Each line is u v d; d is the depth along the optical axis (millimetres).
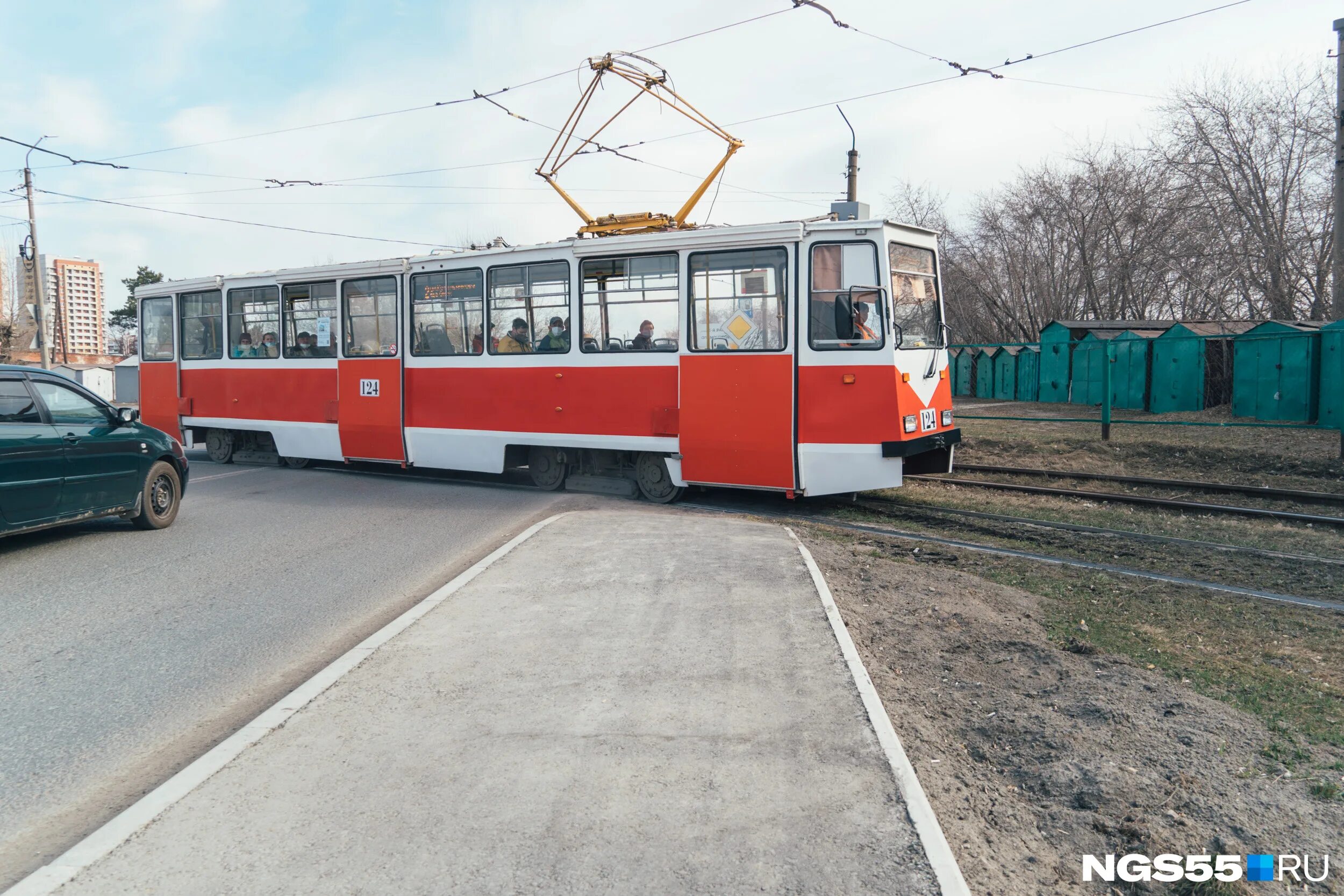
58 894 2969
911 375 10305
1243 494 11719
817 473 10227
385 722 4336
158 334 17078
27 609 6668
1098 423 16219
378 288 13664
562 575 7113
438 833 3332
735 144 12484
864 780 3713
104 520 10367
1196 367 20234
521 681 4863
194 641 5934
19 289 60281
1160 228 29562
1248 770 4086
